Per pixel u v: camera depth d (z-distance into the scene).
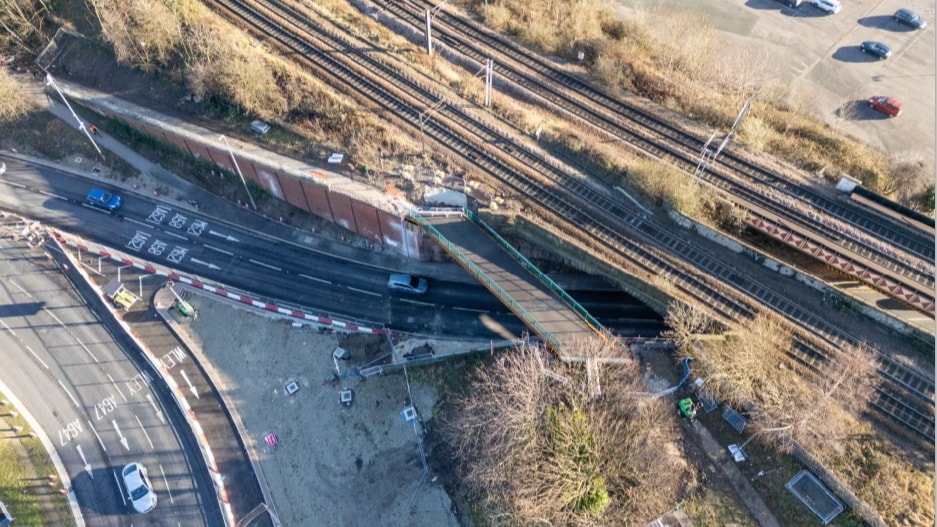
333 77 72.00
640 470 50.62
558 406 51.69
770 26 83.44
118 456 57.94
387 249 68.06
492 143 66.69
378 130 67.75
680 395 53.91
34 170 74.50
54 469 57.22
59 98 76.94
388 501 55.53
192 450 58.25
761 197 62.97
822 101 75.44
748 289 57.12
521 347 54.91
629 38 78.81
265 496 56.06
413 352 60.94
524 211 61.97
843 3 85.19
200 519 55.12
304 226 70.19
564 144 66.88
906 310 55.88
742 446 51.62
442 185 63.78
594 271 59.56
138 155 74.69
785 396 51.50
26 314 64.94
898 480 48.50
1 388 61.16
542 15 80.44
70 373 61.97
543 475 48.56
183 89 73.69
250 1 78.50
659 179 61.38
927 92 75.62
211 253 68.88
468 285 65.44
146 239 69.94
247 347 63.00
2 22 78.19
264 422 59.34
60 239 69.50
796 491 49.16
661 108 70.81
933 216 62.62
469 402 55.72
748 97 71.62
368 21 78.25
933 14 82.62
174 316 64.88
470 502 54.53
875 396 51.91
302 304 65.19
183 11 74.88
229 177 71.31
